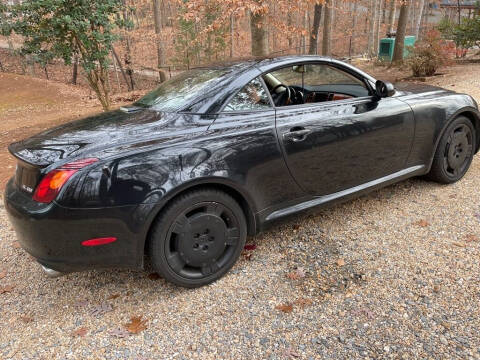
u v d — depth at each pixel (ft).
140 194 7.47
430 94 12.16
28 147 8.13
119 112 10.07
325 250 9.82
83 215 7.21
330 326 7.31
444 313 7.38
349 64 10.85
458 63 44.09
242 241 9.11
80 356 7.03
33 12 22.31
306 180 9.71
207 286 8.81
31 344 7.42
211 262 8.70
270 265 9.40
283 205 9.64
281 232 10.87
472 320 7.14
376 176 11.10
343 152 10.10
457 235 9.96
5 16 23.21
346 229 10.74
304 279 8.77
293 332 7.24
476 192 12.25
